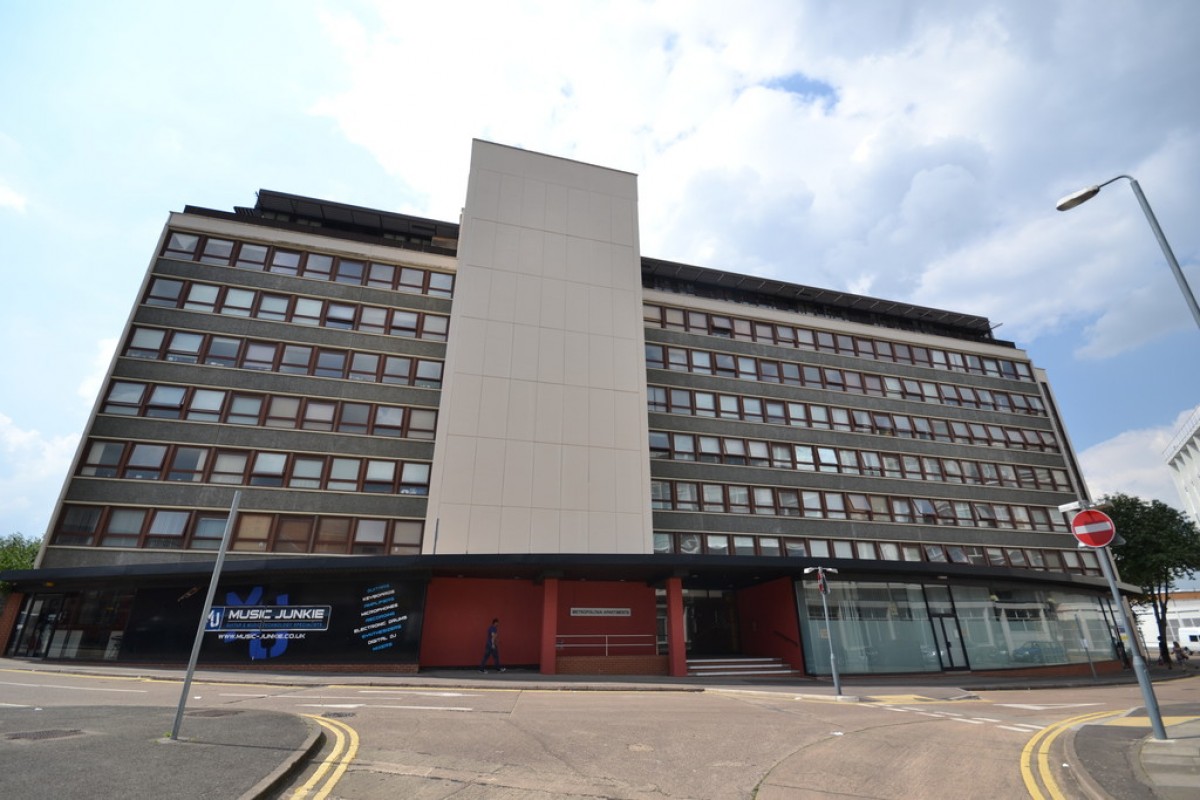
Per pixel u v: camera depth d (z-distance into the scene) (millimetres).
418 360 29875
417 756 7832
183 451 25406
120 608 21578
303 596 20922
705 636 28328
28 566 54219
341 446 27094
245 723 8844
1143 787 6434
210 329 27750
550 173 33844
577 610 25328
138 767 6414
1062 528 39344
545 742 9016
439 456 26469
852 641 24656
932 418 39781
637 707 13234
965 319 45156
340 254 31125
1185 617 71250
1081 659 29484
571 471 27969
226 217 30469
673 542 30984
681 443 33438
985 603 27766
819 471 35375
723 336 37375
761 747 9156
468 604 24219
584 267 32219
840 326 40656
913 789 6957
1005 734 10500
